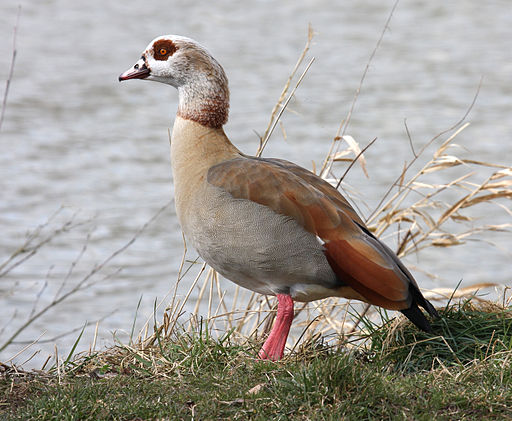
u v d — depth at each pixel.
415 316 7.20
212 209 7.46
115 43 35.16
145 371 7.23
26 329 12.49
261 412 6.16
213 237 7.49
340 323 9.62
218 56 32.56
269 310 9.01
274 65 31.22
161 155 21.64
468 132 22.86
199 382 6.84
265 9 43.22
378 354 7.56
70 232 16.38
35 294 13.72
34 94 26.97
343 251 7.14
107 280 14.32
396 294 7.04
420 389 6.46
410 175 19.59
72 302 13.42
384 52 33.88
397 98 26.59
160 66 8.22
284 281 7.43
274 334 7.54
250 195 7.33
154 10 42.34
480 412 6.15
